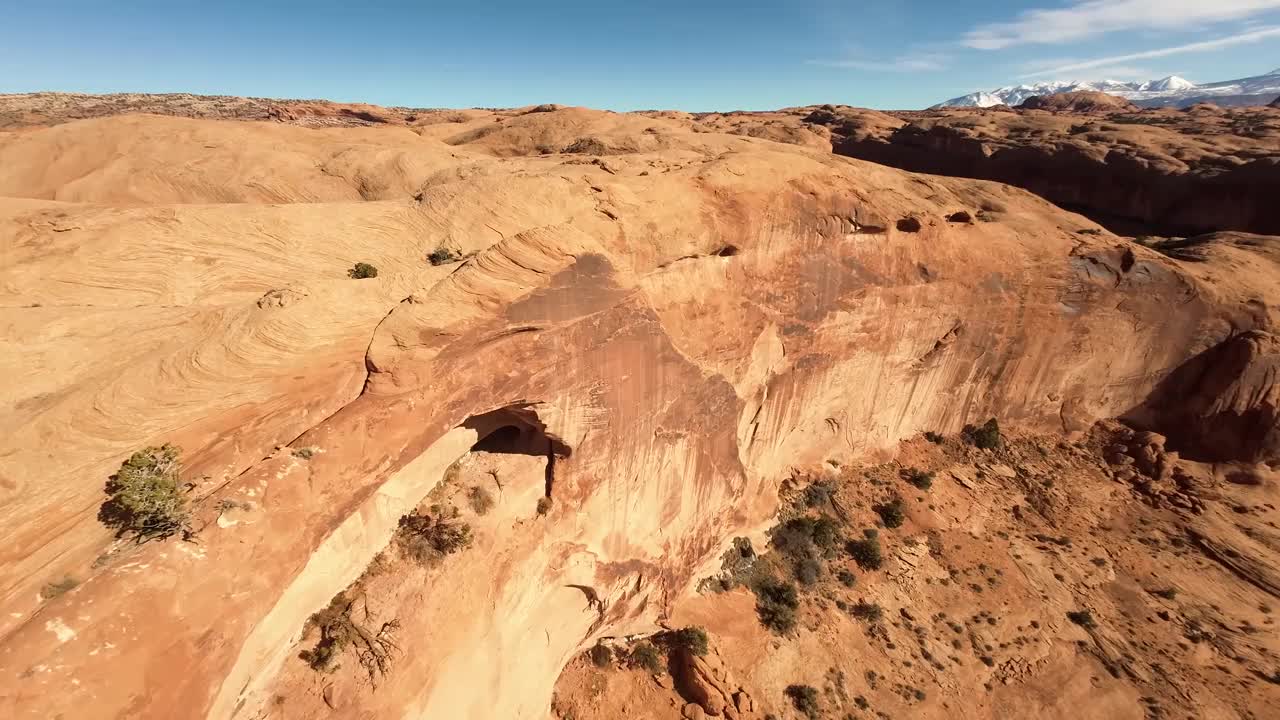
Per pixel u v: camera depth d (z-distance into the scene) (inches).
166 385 417.7
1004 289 1048.8
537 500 644.7
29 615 330.6
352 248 587.8
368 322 486.0
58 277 483.2
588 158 1022.4
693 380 707.4
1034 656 808.9
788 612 817.5
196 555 372.8
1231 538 979.3
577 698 711.7
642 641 770.8
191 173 879.1
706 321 748.0
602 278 587.2
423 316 487.2
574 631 701.3
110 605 334.6
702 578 835.4
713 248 752.3
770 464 944.3
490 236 620.1
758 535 914.7
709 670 719.1
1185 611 872.9
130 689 333.7
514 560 609.9
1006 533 1001.5
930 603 875.4
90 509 370.6
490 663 590.2
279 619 441.7
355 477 464.4
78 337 440.5
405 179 933.8
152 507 362.6
